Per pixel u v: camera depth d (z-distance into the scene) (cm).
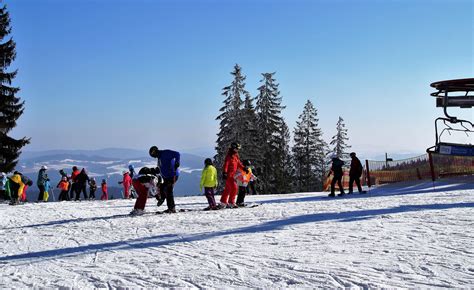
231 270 596
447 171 2366
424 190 2048
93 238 959
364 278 522
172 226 1070
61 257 763
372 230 848
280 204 1581
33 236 1046
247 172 1551
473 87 1991
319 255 654
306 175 5941
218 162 4544
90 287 553
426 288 477
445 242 701
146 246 817
